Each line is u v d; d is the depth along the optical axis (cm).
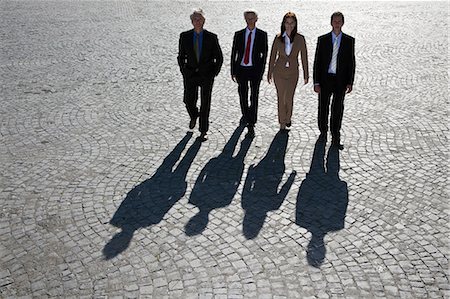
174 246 583
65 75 1205
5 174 748
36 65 1285
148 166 764
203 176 735
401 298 500
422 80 1127
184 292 514
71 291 519
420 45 1428
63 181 727
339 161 768
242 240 591
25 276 541
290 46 823
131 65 1281
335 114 805
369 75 1167
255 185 710
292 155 789
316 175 732
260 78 838
